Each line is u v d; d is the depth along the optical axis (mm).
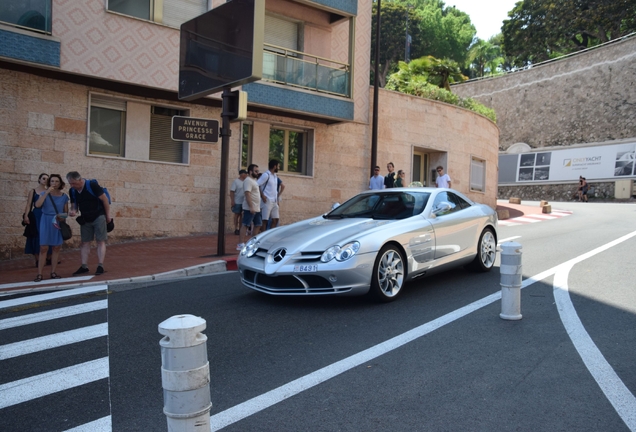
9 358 4711
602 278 7719
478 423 3246
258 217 11367
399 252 6531
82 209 8555
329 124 16531
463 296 6691
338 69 15781
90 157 12227
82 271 8633
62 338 5273
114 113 12812
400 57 50344
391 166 15625
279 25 15766
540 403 3520
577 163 36719
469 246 7875
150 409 3613
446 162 20172
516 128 41438
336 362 4383
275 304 6441
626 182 33469
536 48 46031
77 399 3803
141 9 12203
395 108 18359
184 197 13648
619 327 5242
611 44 35969
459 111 20688
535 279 7727
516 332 5121
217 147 14164
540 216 20453
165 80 12328
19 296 7207
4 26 10336
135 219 12906
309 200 16172
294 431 3195
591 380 3902
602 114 36250
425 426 3219
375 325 5434
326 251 6062
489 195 23406
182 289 7531
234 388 3891
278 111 14727
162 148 13547
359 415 3393
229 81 9531
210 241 12758
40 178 9594
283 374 4145
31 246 9469
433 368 4199
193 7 13047
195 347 2252
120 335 5348
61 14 10984
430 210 7336
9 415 3557
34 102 11461
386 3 50219
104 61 11508
